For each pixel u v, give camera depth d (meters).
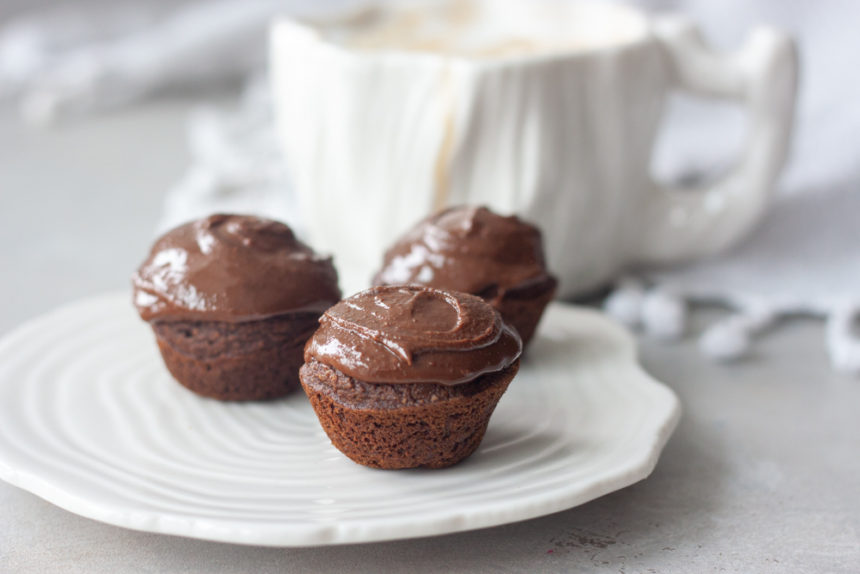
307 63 0.46
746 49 0.47
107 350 0.42
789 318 0.49
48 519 0.36
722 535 0.36
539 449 0.37
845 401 0.43
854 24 0.57
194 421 0.39
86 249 0.54
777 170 0.48
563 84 0.45
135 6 0.82
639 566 0.35
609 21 0.51
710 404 0.43
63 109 0.75
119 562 0.35
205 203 0.55
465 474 0.36
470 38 0.52
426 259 0.41
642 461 0.36
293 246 0.40
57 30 0.79
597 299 0.50
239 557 0.35
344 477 0.36
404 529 0.34
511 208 0.46
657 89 0.47
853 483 0.39
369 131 0.45
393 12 0.53
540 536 0.36
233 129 0.63
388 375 0.35
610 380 0.41
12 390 0.39
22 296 0.49
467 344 0.36
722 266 0.50
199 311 0.39
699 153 0.57
